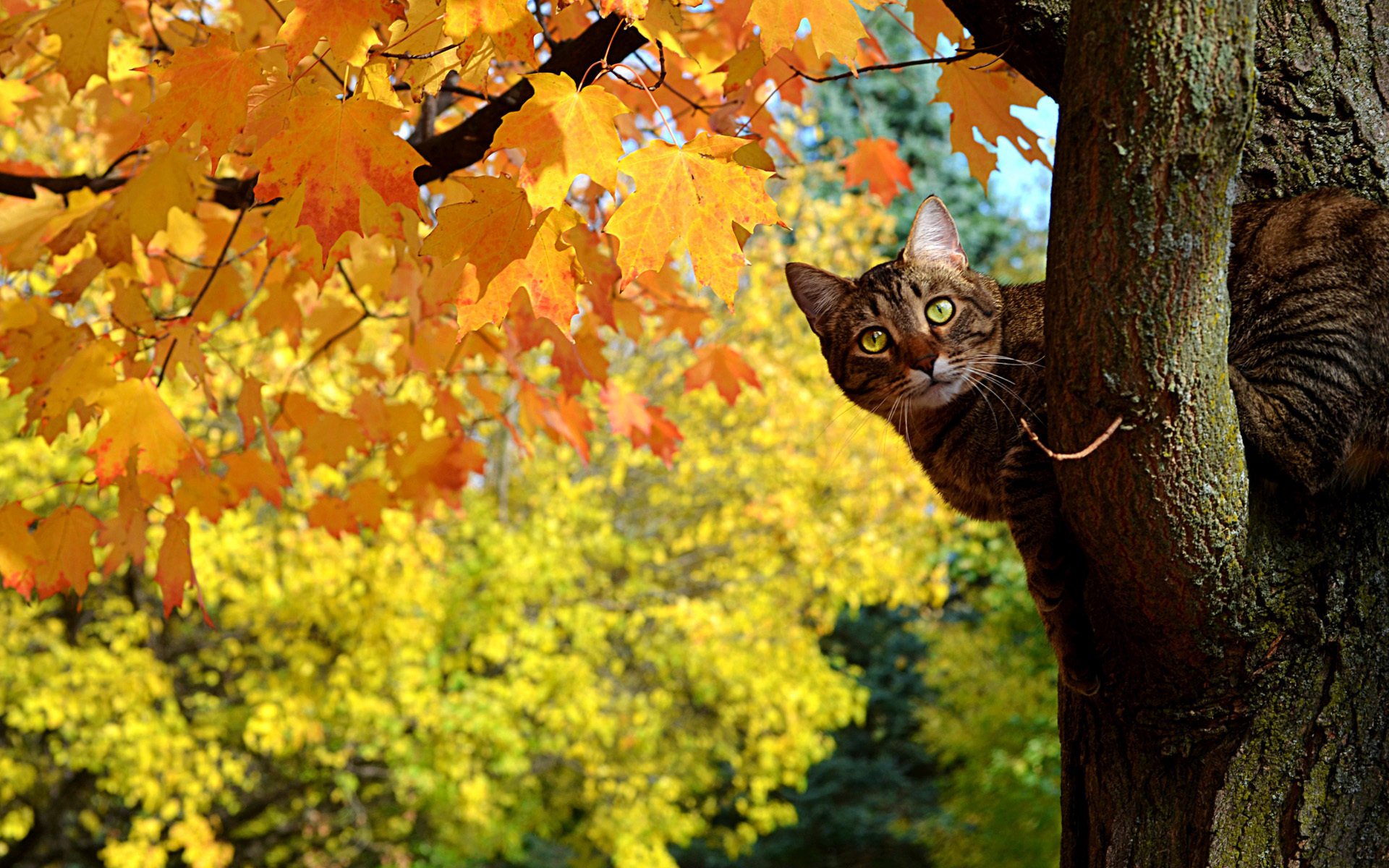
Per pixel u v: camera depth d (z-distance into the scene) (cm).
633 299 402
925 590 1049
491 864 1512
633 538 1084
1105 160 150
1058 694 218
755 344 1016
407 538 844
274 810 1221
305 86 208
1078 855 207
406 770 970
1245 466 163
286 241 222
